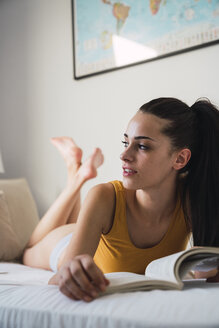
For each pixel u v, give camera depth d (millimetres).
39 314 595
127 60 2117
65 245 1554
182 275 703
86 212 964
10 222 1898
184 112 1008
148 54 2033
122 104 2146
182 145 983
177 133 964
